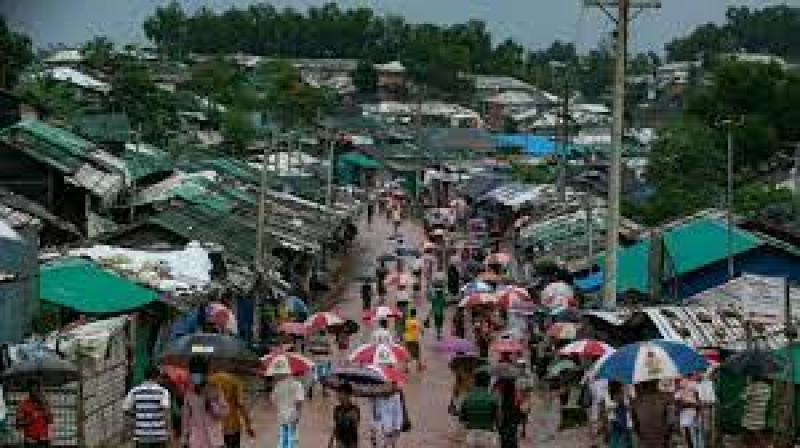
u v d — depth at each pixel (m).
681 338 31.56
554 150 136.38
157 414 23.48
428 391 39.31
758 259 42.81
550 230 64.75
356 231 100.31
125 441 29.25
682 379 26.00
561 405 33.09
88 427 26.89
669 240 45.00
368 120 167.25
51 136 60.12
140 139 87.31
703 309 33.47
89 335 28.17
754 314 33.00
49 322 29.69
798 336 30.98
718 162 83.38
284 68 172.12
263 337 44.69
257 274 45.09
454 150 151.75
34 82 94.94
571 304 42.41
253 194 73.44
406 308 51.00
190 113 125.31
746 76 93.62
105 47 147.00
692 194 77.69
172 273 37.38
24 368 23.64
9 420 25.03
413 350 43.38
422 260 70.62
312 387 36.81
